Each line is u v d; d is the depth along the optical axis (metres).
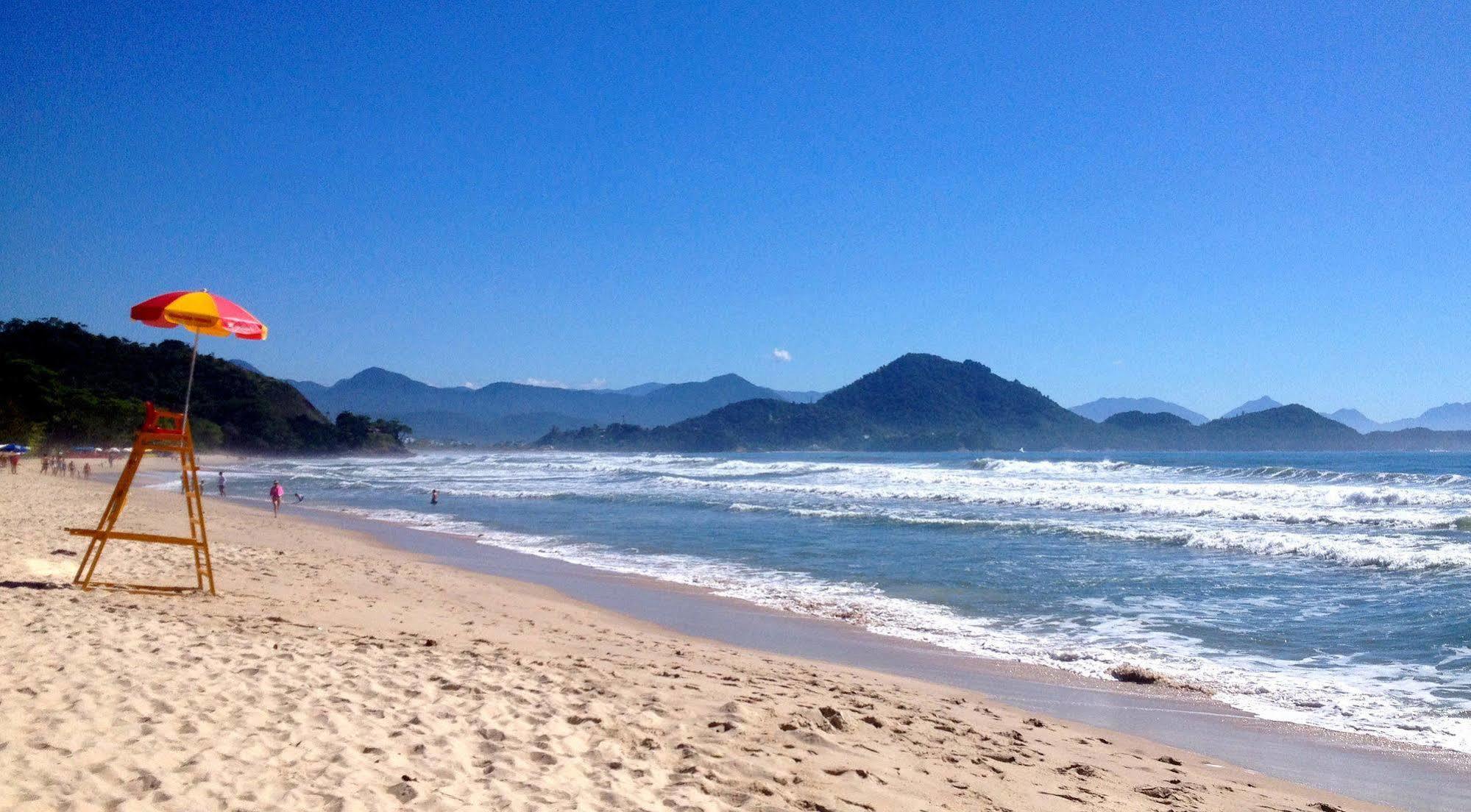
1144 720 7.87
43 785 3.78
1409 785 6.29
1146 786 5.71
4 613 7.45
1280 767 6.65
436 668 6.84
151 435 9.77
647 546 20.83
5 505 20.95
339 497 39.00
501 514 29.61
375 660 6.96
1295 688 8.89
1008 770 5.66
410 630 9.27
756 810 4.33
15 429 68.31
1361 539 18.41
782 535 22.27
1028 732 7.02
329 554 17.33
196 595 9.87
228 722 4.95
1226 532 20.08
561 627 10.72
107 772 4.01
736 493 37.12
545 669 7.30
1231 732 7.55
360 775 4.32
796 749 5.46
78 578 9.54
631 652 9.20
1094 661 10.01
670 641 10.36
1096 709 8.19
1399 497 25.33
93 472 57.62
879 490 35.25
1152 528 21.62
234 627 7.91
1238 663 9.89
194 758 4.31
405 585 13.46
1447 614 11.74
